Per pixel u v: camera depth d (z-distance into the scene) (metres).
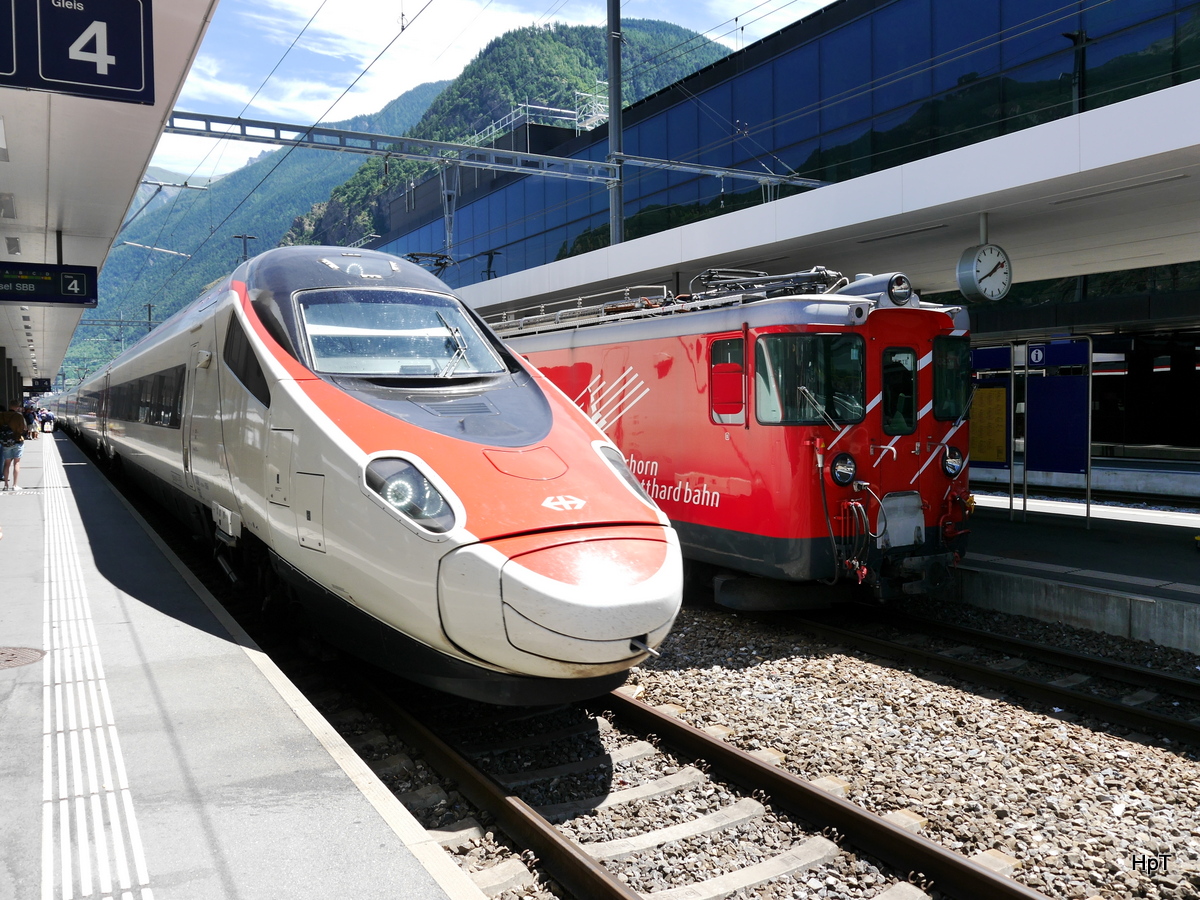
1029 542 10.91
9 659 5.73
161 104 9.32
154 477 12.05
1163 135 8.02
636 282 16.28
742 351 8.12
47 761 4.23
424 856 3.43
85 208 13.84
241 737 4.51
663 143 27.23
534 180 32.41
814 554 7.76
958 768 5.25
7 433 16.17
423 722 5.88
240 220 114.31
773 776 4.84
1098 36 17.03
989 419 13.05
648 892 4.00
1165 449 19.55
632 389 9.58
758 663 7.28
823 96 22.23
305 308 6.44
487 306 20.00
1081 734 5.86
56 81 6.51
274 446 6.03
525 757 5.40
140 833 3.57
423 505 4.99
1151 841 4.41
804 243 12.26
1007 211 10.35
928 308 8.34
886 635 8.24
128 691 5.15
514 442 5.47
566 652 4.62
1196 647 7.47
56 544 9.95
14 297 15.09
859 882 4.10
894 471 8.23
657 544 5.10
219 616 6.77
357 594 5.38
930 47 19.81
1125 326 19.78
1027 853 4.29
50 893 3.16
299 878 3.27
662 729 5.62
